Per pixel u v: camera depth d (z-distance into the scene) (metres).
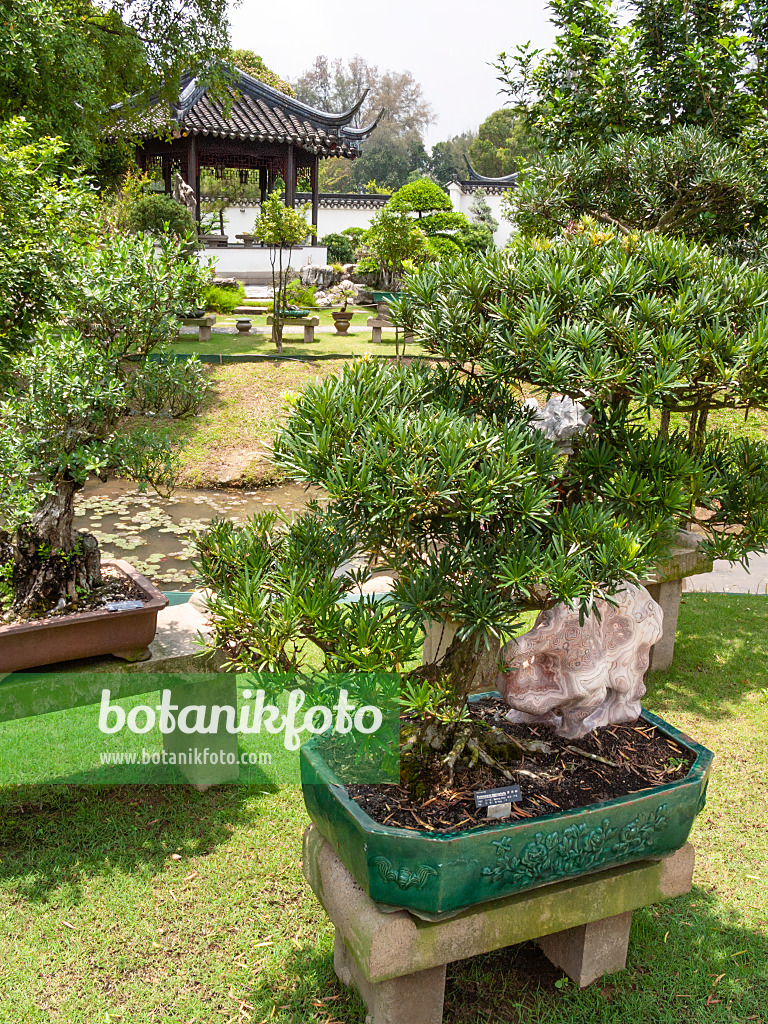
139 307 2.93
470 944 2.01
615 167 4.89
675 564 4.04
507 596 1.87
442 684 2.05
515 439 1.73
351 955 2.21
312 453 1.69
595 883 2.15
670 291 2.03
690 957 2.43
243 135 19.84
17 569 2.97
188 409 3.21
